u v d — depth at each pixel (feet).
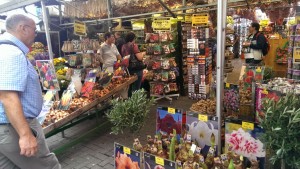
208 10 20.30
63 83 13.91
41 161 6.70
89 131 12.42
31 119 6.35
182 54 19.51
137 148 7.04
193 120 7.20
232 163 5.78
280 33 28.02
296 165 4.60
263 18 29.63
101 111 13.96
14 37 5.98
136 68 16.87
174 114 7.54
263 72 10.71
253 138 6.27
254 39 17.81
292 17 22.21
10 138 5.90
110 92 12.96
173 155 6.66
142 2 20.70
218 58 6.41
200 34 17.25
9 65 5.46
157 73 18.66
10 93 5.49
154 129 12.95
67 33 24.16
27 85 6.07
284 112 4.58
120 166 6.87
